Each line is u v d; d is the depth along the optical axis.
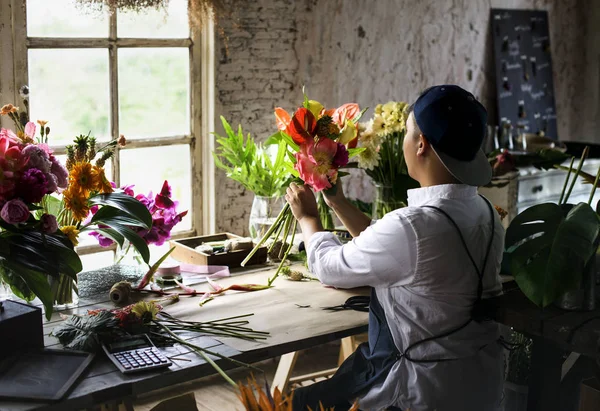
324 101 4.23
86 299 2.38
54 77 3.33
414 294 2.02
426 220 1.98
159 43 3.62
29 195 1.93
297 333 2.12
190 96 3.79
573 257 2.05
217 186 3.87
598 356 1.90
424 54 4.73
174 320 2.17
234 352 1.97
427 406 2.02
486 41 5.15
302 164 2.29
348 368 2.24
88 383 1.76
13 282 2.07
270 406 1.44
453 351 2.02
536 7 5.53
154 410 1.82
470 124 2.01
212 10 3.61
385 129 2.77
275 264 2.86
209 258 2.72
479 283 2.05
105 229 2.33
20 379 1.76
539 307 2.11
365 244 2.04
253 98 3.94
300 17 4.04
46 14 3.26
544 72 5.59
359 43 4.34
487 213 2.11
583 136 6.09
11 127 3.17
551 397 2.22
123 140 2.38
